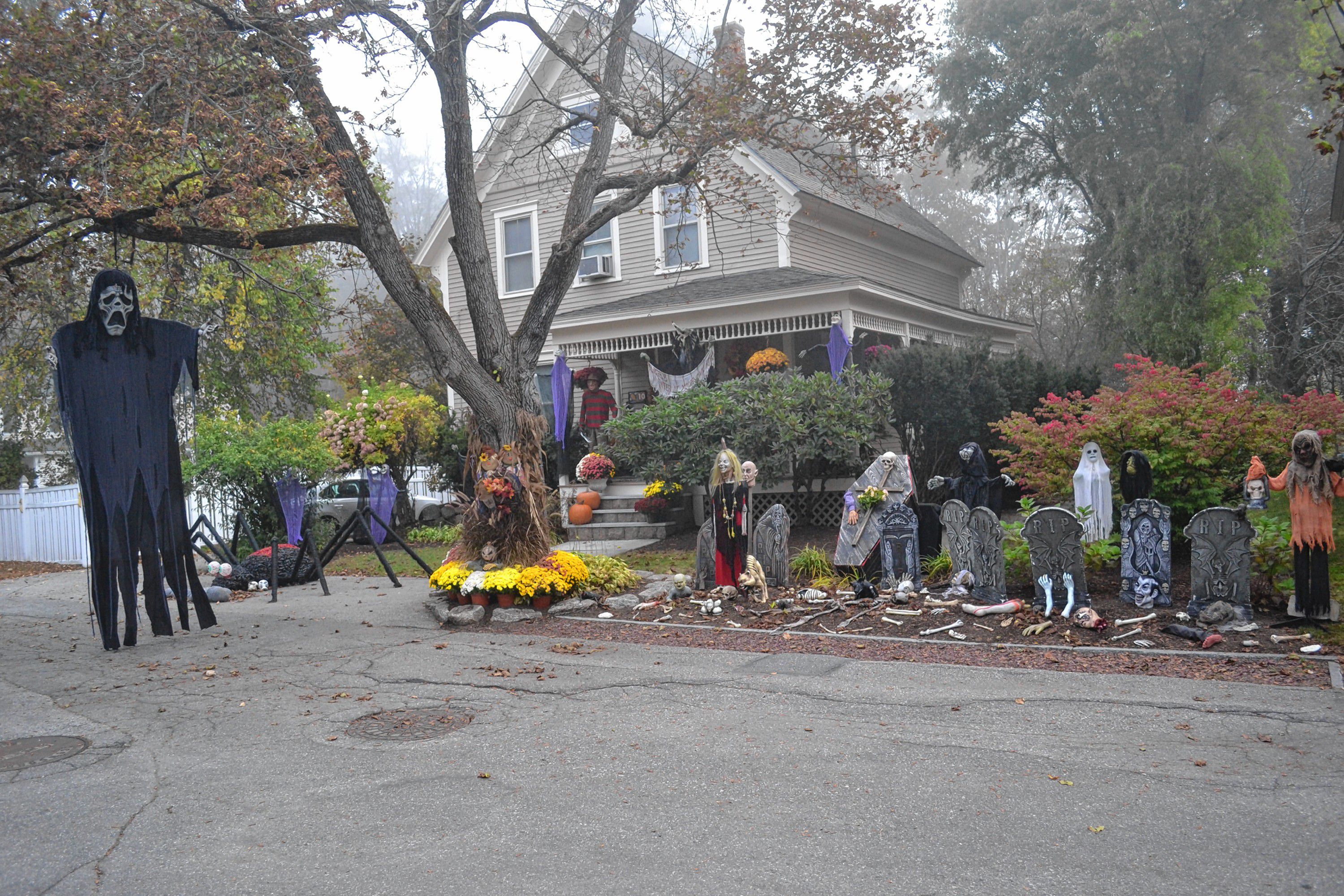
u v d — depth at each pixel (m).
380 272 11.38
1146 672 6.93
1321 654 7.10
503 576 10.39
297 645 9.34
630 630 9.52
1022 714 6.05
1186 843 4.07
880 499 10.32
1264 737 5.38
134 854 4.29
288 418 16.91
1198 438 10.36
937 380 16.11
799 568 11.73
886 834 4.27
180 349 10.11
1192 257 25.30
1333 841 4.03
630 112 15.12
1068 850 4.04
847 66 12.83
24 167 10.63
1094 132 28.72
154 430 9.91
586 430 20.78
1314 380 27.97
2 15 10.59
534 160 23.27
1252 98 25.48
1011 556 9.55
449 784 5.12
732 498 10.55
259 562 14.05
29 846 4.41
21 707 7.12
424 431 20.39
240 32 10.72
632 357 22.44
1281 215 24.94
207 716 6.71
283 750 5.83
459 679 7.59
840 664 7.67
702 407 15.66
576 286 23.36
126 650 9.41
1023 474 11.38
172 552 10.04
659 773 5.19
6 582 16.44
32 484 24.97
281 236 11.62
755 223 20.67
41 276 14.90
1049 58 28.56
